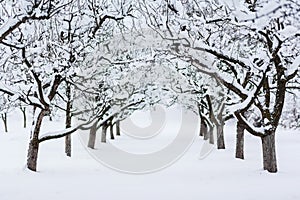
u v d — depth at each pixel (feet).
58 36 37.11
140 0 34.86
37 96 38.32
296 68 34.76
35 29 31.83
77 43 39.17
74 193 25.41
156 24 34.50
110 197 24.16
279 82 35.76
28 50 33.14
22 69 37.52
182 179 32.40
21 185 28.37
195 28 32.09
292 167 40.70
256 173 35.42
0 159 47.16
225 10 30.22
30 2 25.93
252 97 34.65
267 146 36.60
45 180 31.01
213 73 35.73
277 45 32.48
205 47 33.04
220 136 63.67
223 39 38.93
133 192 25.90
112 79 51.24
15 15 24.59
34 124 36.58
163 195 24.80
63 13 35.65
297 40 33.35
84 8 40.65
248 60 33.65
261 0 24.59
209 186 28.19
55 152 54.44
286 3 21.57
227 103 54.85
